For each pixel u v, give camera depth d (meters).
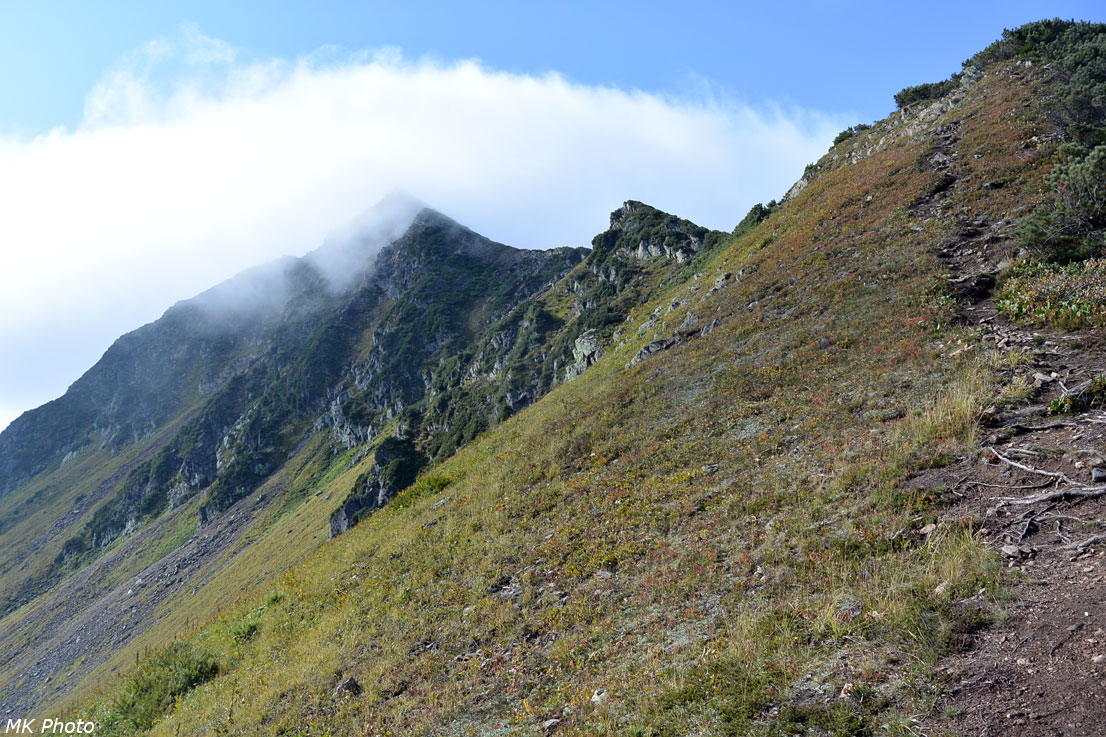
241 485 182.38
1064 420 10.96
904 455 11.89
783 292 26.91
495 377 143.50
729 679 8.00
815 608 8.84
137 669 20.11
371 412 191.38
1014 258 19.11
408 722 10.84
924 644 7.21
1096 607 6.79
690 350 26.47
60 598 158.62
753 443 16.09
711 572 11.32
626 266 132.25
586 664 10.35
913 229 25.25
